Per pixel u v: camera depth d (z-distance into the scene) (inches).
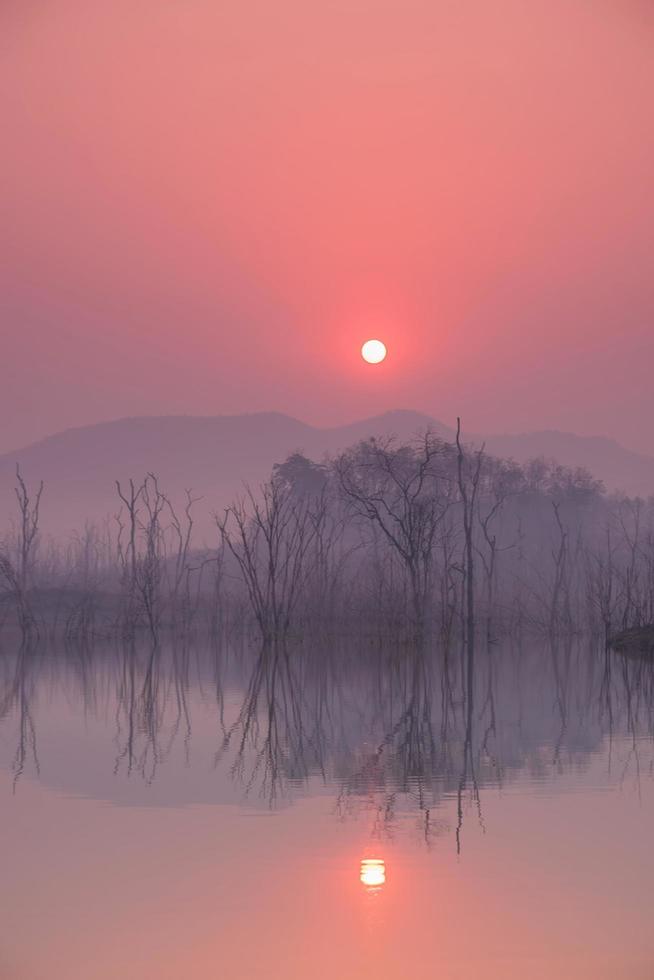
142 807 1231.5
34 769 1469.0
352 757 1573.6
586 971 759.7
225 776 1419.8
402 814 1193.4
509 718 2023.9
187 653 3722.9
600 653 3752.5
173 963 774.5
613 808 1212.5
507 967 767.7
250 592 4106.8
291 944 810.2
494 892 919.7
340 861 1006.4
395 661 3403.1
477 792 1306.6
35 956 786.2
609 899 900.6
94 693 2471.7
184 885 940.6
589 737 1764.3
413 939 816.9
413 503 4210.1
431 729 1875.0
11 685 2640.3
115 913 871.7
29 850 1047.6
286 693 2486.5
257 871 978.1
